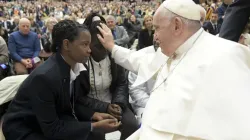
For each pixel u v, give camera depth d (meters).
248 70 1.36
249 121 1.24
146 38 4.80
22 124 1.97
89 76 2.34
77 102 2.29
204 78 1.38
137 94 2.77
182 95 1.43
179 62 1.53
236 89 1.29
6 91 2.74
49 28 5.09
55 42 1.94
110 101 2.47
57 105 1.97
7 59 4.42
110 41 2.19
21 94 1.95
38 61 4.58
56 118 1.92
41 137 1.96
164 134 1.44
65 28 1.89
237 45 1.42
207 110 1.32
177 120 1.40
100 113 2.19
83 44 1.90
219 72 1.34
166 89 1.52
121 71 2.48
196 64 1.45
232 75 1.32
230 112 1.27
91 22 2.27
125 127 2.31
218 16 4.89
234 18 2.61
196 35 1.52
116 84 2.49
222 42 1.47
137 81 1.96
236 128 1.24
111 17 4.85
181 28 1.50
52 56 1.99
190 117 1.37
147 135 1.47
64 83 1.93
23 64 4.57
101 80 2.37
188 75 1.45
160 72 1.68
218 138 1.26
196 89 1.40
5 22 10.96
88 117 2.18
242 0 2.55
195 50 1.50
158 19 1.52
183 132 1.38
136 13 18.05
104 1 35.66
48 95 1.85
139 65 2.06
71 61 1.95
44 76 1.84
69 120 2.02
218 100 1.31
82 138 1.95
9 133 1.97
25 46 4.79
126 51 2.15
